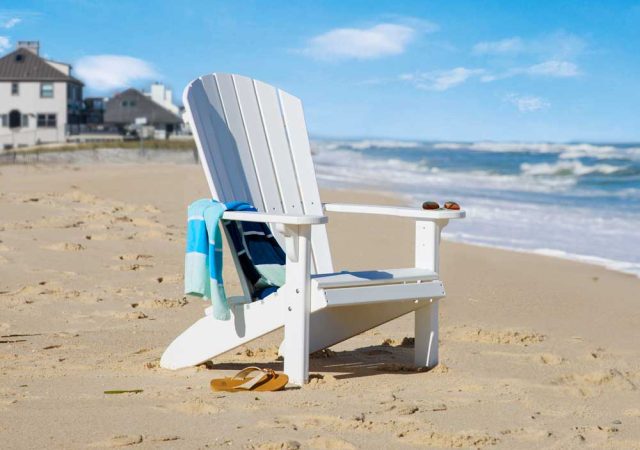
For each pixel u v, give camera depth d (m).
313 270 4.64
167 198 13.30
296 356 3.94
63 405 3.62
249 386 3.84
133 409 3.56
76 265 7.23
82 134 48.62
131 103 56.38
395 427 3.39
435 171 28.03
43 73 46.94
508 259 8.62
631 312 6.20
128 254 7.74
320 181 21.84
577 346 5.02
